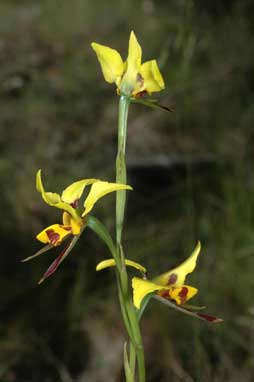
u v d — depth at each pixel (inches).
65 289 209.8
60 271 214.8
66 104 294.0
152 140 255.8
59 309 203.5
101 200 234.4
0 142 265.3
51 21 390.3
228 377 173.9
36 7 432.1
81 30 378.0
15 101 296.0
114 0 407.8
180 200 229.1
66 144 267.3
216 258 200.1
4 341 193.6
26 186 240.2
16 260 218.2
